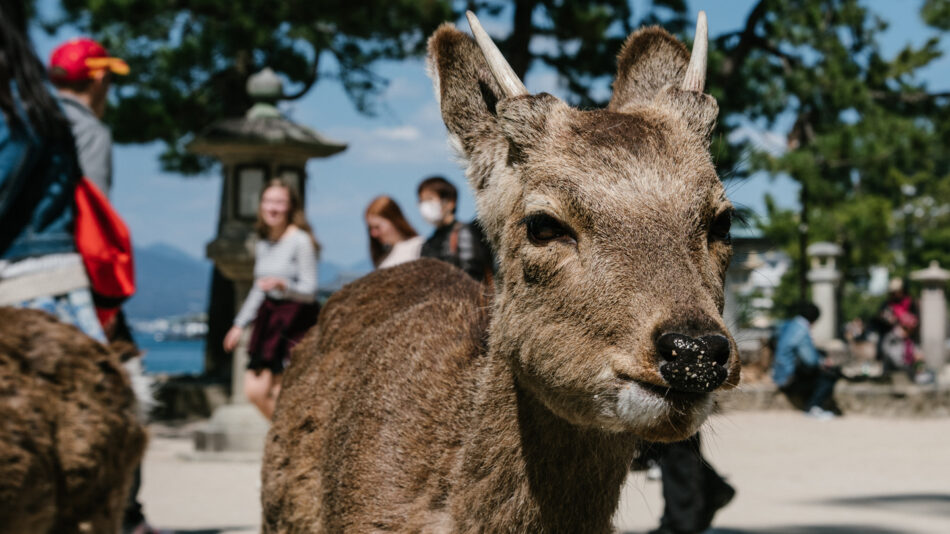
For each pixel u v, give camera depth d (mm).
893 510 8336
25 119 3959
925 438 13906
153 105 17016
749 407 16750
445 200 6555
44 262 4082
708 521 6422
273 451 4156
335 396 3883
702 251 2889
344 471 3539
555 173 2969
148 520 7516
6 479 3547
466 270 6172
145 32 17578
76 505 3852
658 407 2639
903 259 52375
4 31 3908
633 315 2725
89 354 3932
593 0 17203
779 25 18938
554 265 2910
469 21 3346
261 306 7723
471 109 3477
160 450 11695
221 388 15594
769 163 19141
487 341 3469
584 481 3137
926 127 20875
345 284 4672
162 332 194375
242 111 18828
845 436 14086
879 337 23016
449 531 3234
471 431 3264
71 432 3795
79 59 4953
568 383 2854
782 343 17000
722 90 18031
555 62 17375
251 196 11789
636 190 2893
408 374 3586
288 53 17250
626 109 3406
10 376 3674
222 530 7195
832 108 19594
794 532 7398
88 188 4258
